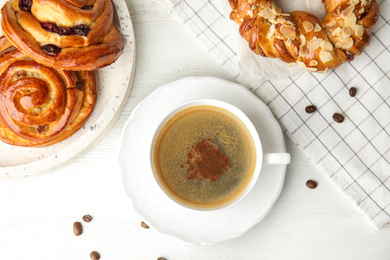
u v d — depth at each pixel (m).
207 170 0.52
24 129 0.53
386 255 0.57
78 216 0.58
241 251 0.58
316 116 0.56
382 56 0.56
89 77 0.54
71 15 0.49
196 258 0.58
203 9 0.56
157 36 0.57
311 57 0.54
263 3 0.54
